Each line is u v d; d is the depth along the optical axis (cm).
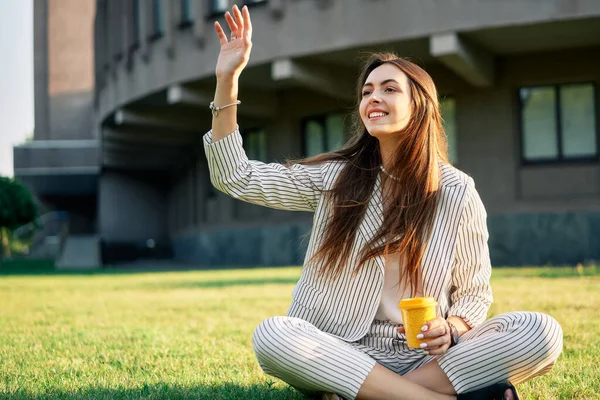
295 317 267
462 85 1608
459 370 245
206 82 1827
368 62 275
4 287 1223
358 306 265
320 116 1875
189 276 1402
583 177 1503
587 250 1461
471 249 269
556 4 1296
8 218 2427
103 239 2870
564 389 287
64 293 1011
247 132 2097
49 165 2884
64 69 3569
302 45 1527
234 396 286
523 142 1566
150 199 2998
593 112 1507
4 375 348
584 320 504
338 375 245
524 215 1517
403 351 264
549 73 1528
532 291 742
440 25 1378
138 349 432
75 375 346
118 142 2542
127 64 2044
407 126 264
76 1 3591
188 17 1814
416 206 259
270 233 1912
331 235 263
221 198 2209
